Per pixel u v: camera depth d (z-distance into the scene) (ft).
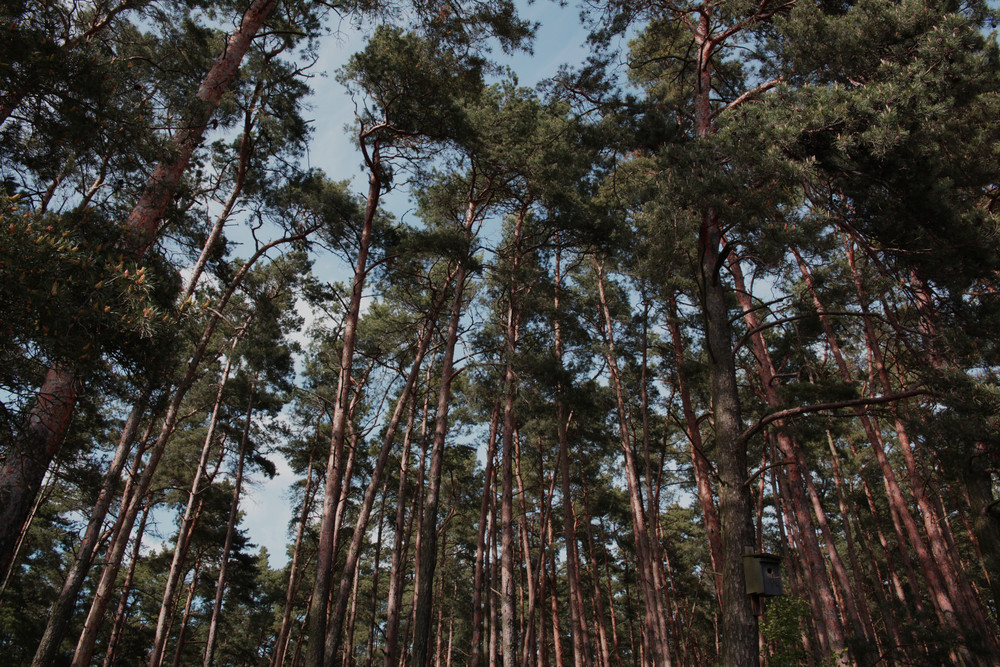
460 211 60.90
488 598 82.02
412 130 47.06
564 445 67.51
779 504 79.46
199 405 74.38
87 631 43.60
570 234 53.72
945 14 30.25
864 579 107.24
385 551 116.06
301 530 85.97
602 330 67.51
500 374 60.70
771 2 36.65
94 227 22.81
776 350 63.98
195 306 25.23
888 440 76.02
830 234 28.58
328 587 40.11
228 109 44.19
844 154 27.40
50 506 75.97
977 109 33.73
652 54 46.91
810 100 27.99
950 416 30.40
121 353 21.90
